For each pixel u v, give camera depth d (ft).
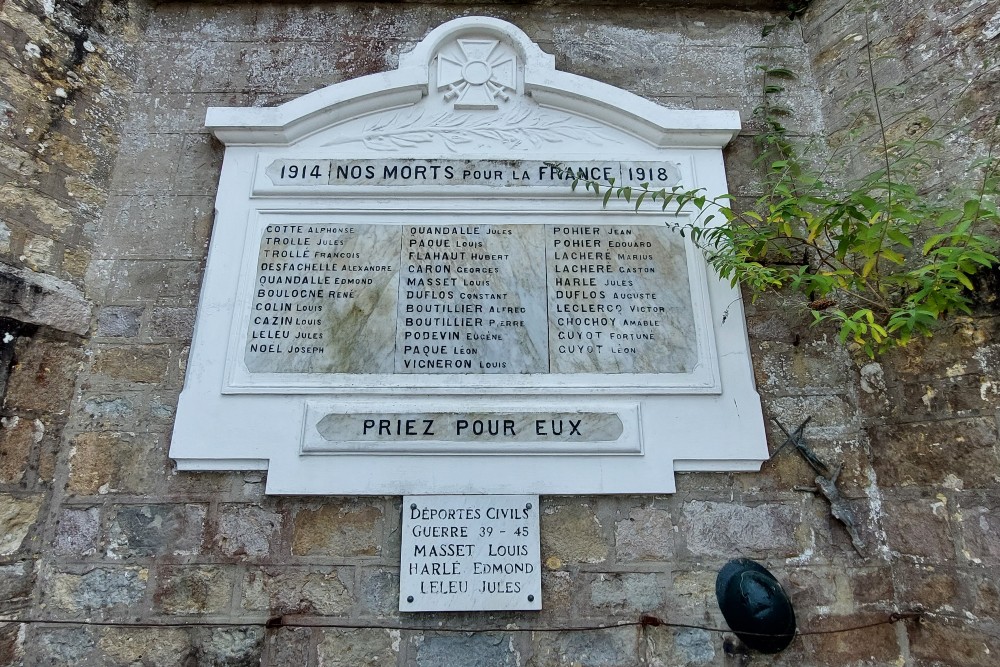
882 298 8.76
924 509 8.27
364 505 8.46
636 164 10.22
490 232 9.71
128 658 7.92
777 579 8.38
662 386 8.95
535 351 9.07
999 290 7.87
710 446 8.70
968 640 7.63
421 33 11.50
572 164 10.14
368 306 9.21
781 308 9.66
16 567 8.00
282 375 8.82
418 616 8.11
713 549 8.48
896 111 9.82
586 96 10.39
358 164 10.04
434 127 10.39
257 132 10.08
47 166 9.38
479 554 8.22
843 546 8.57
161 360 9.12
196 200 10.05
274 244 9.50
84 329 9.17
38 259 8.96
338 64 11.18
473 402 8.82
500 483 8.48
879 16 10.48
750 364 9.19
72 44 10.11
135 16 11.14
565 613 8.18
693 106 11.14
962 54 9.15
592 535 8.46
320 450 8.47
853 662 8.13
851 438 9.06
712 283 9.57
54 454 8.58
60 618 8.02
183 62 11.05
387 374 8.87
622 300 9.38
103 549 8.26
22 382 8.39
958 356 8.18
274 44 11.27
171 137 10.45
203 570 8.23
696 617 8.22
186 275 9.60
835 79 10.96
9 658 7.79
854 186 10.07
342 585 8.20
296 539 8.33
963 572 7.79
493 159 10.15
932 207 8.31
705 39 11.64
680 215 9.96
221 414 8.63
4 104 9.06
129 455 8.64
